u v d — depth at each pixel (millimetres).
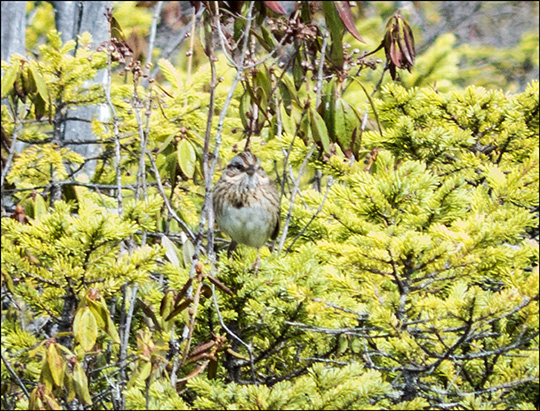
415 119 8812
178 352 6367
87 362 7094
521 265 6508
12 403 8016
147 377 5973
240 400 5836
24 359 7645
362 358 7410
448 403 6336
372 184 6699
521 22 22609
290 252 8336
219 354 6559
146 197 7211
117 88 10672
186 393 6996
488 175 7180
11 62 10336
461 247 6148
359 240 6270
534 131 8531
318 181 9141
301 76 9164
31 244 6699
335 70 8328
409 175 6770
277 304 6879
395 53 8750
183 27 18203
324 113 8031
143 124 10297
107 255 6723
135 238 9234
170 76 10766
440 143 8062
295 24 7551
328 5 7938
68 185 10758
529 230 8336
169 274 7016
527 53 18953
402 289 6297
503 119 8531
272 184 8844
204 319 7156
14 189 11117
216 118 10656
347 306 6586
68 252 6699
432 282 6281
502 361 7145
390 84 8836
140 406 5961
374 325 6617
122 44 7508
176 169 8648
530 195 7031
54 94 11086
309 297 6363
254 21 8977
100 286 6715
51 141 11289
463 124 8656
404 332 6145
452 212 6879
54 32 10945
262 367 7496
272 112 9023
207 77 10727
